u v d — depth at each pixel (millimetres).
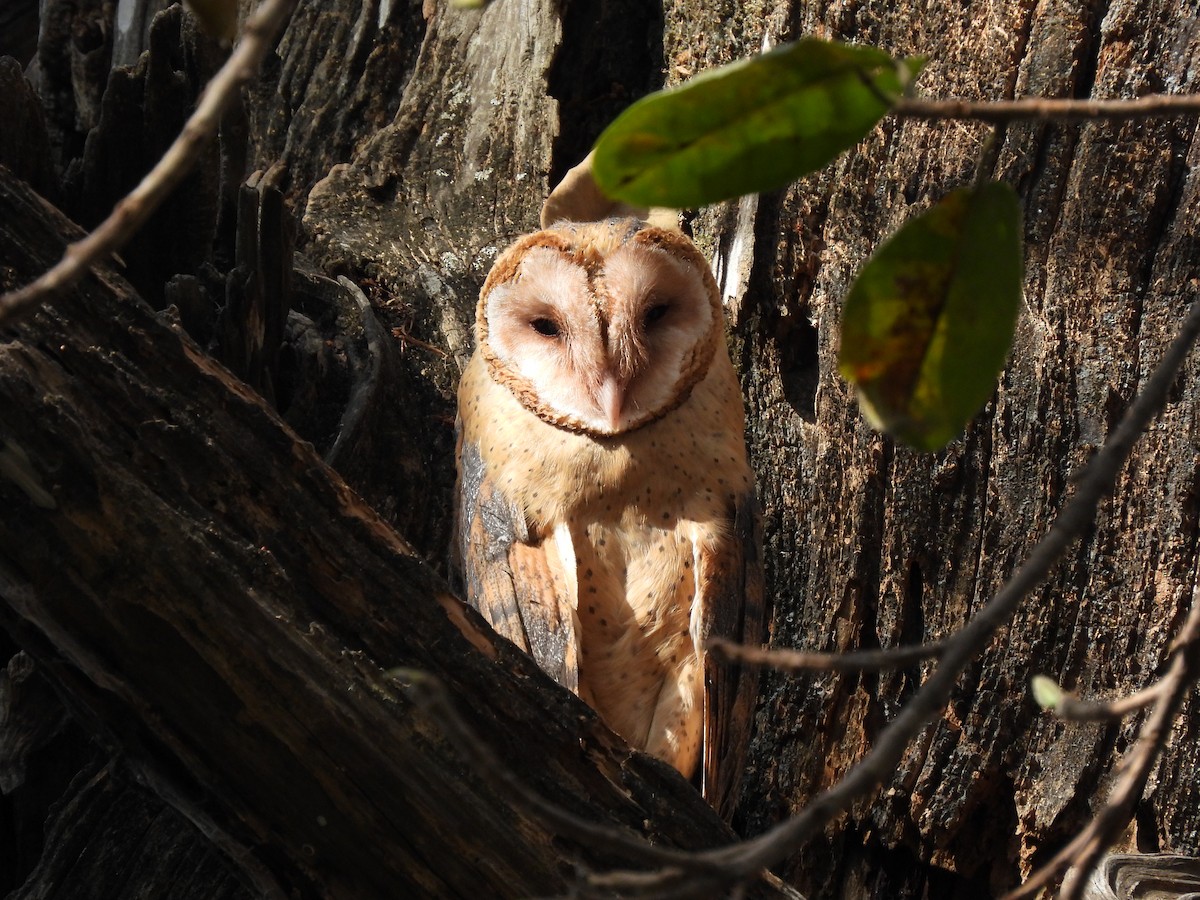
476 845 4656
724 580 6977
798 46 1989
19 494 4379
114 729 4957
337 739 4605
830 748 7062
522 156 9141
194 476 4520
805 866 7070
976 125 7203
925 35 7516
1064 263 6902
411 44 9781
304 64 9781
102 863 5500
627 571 7160
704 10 8609
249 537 4570
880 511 7125
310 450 4656
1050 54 7125
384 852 4797
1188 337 2061
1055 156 6984
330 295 8086
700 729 7012
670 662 7098
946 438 2303
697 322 7195
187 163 1785
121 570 4465
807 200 7672
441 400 8258
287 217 6934
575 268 7008
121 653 4629
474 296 8617
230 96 1854
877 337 2303
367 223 8906
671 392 7145
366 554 4672
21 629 4836
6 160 6535
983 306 2262
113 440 4426
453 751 4590
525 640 6812
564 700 4770
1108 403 6676
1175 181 6863
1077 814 6453
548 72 9180
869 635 7141
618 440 7102
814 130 2121
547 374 7156
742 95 2061
